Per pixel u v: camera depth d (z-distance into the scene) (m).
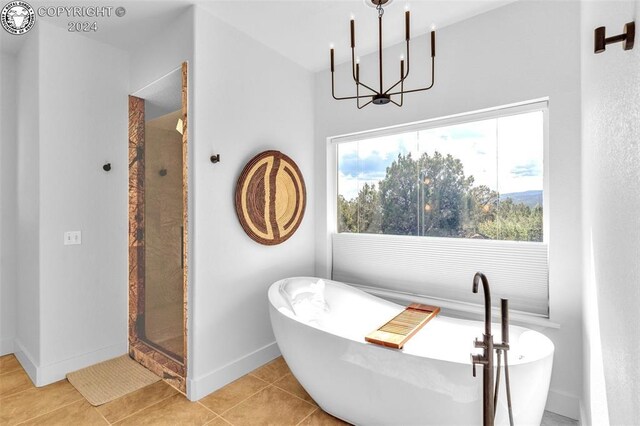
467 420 1.53
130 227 2.85
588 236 1.57
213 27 2.35
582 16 1.80
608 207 1.03
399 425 1.72
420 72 2.63
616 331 0.90
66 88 2.51
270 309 2.30
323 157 3.25
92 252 2.66
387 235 2.93
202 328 2.28
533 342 1.82
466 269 2.50
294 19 2.41
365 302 2.64
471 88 2.38
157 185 2.69
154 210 2.72
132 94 2.84
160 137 2.63
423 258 2.71
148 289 2.78
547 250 2.17
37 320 2.40
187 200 2.27
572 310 2.02
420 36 2.62
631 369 0.73
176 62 2.37
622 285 0.83
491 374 1.37
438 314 2.52
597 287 1.27
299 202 3.04
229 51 2.47
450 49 2.48
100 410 2.09
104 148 2.72
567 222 2.03
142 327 2.82
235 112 2.52
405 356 1.63
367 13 2.33
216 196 2.38
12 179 2.86
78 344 2.58
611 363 0.97
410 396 1.65
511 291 2.31
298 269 3.12
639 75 0.65
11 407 2.11
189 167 2.25
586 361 1.69
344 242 3.19
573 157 2.01
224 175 2.44
